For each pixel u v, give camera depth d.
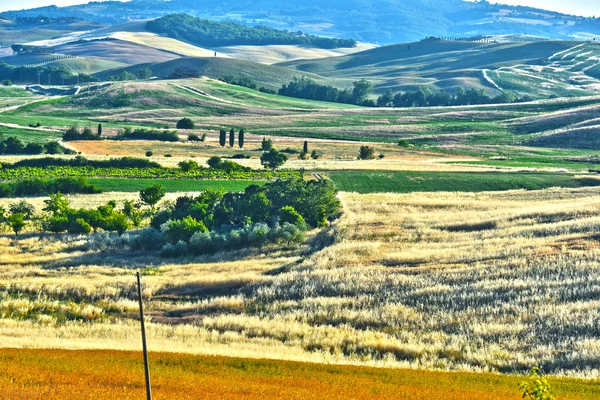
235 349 79.62
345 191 191.88
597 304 90.56
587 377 70.56
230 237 135.88
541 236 128.88
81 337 84.75
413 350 81.31
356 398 55.56
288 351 79.94
